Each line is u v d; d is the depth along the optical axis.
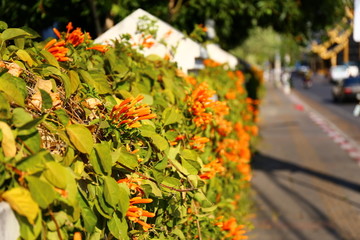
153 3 7.45
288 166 10.14
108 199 1.83
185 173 2.59
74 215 1.61
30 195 1.45
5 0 6.23
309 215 6.70
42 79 2.01
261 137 13.91
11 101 1.71
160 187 2.36
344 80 27.62
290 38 10.65
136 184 2.15
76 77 2.16
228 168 4.94
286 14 9.24
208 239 3.38
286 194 7.84
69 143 1.78
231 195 5.09
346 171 9.57
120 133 2.15
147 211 2.12
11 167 1.47
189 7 8.15
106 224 1.99
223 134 4.23
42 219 1.56
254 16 8.88
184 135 3.09
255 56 39.66
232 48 15.15
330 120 18.91
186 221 3.01
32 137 1.56
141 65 3.67
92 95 2.26
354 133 15.19
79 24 7.59
